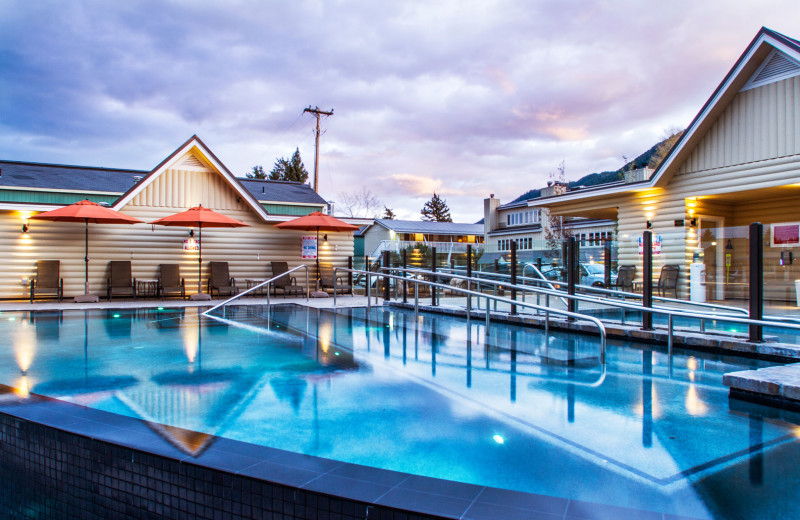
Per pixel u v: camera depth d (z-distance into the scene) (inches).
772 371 176.2
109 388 177.6
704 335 275.7
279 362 227.8
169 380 191.2
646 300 301.7
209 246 623.5
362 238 1755.7
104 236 572.4
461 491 88.8
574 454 116.0
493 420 142.1
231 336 310.0
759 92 488.4
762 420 144.7
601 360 228.7
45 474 123.9
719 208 595.8
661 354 256.7
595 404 161.0
